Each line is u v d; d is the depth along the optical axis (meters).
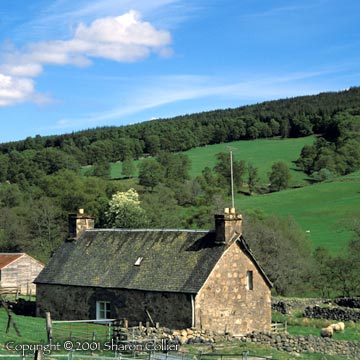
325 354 40.56
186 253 48.03
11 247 114.62
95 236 55.31
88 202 128.12
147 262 49.34
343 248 99.81
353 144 190.25
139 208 113.38
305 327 54.81
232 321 46.28
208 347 39.06
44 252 113.94
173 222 114.12
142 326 44.31
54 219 120.75
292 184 176.75
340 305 64.50
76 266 53.06
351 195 150.75
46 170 182.62
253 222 90.31
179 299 45.09
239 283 47.09
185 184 162.62
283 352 39.72
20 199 139.75
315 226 126.62
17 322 45.47
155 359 32.72
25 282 78.94
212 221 105.56
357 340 47.25
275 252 83.94
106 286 49.19
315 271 84.69
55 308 52.41
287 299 65.62
